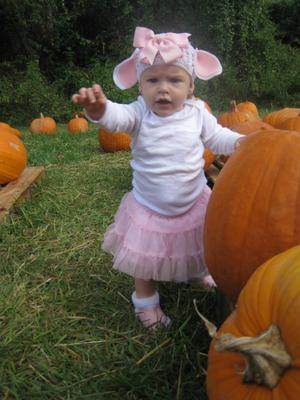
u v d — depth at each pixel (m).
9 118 13.27
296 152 1.79
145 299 2.21
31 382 1.85
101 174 5.03
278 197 1.74
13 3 13.34
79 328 2.20
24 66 14.20
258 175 1.80
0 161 4.10
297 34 16.56
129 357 2.00
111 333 2.16
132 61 2.30
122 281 2.62
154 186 2.17
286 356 1.24
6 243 3.19
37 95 13.37
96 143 7.64
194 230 2.19
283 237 1.72
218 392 1.37
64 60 14.79
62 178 4.89
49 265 2.86
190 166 2.18
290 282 1.32
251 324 1.35
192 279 2.45
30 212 3.70
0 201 3.75
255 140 1.89
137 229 2.17
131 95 13.36
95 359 1.98
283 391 1.23
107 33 14.67
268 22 14.84
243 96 14.23
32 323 2.23
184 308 2.27
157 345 2.02
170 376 1.85
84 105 2.08
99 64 14.15
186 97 2.23
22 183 4.21
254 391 1.29
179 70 2.15
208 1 13.54
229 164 1.92
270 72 14.34
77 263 2.88
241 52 14.30
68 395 1.78
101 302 2.40
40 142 8.06
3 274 2.75
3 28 13.89
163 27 13.94
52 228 3.45
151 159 2.17
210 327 1.32
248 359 1.25
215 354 1.42
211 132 2.29
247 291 1.42
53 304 2.40
